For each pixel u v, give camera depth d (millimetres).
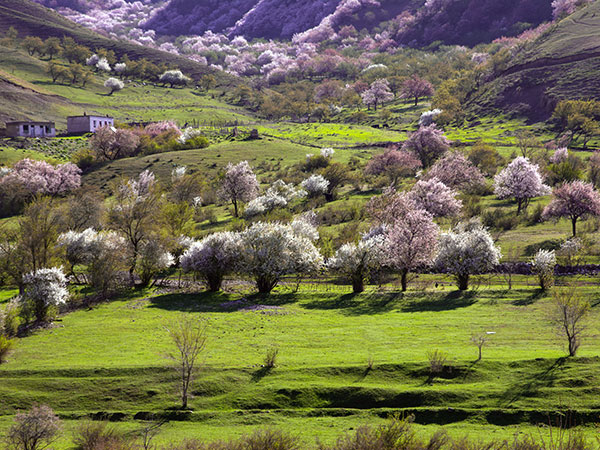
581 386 26797
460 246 54562
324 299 53594
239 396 28375
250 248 57094
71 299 54156
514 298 49312
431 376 29562
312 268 58156
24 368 32219
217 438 23594
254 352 34906
